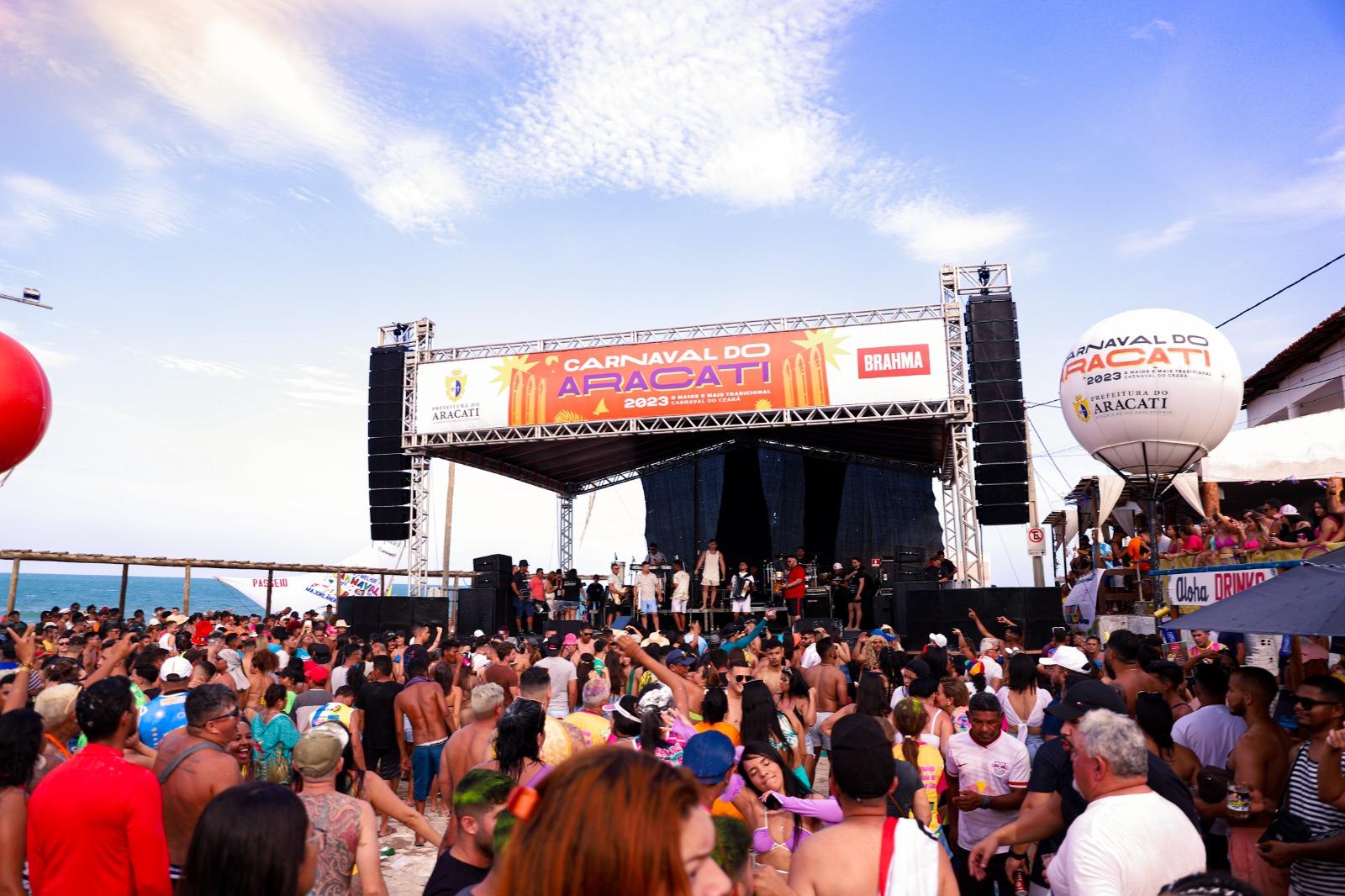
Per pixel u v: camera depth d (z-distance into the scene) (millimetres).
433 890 3113
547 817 1176
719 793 3715
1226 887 1595
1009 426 18516
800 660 11711
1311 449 11977
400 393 21844
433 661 10953
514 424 20672
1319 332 19031
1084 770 3098
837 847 2932
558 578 24281
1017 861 4387
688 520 27672
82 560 22578
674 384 20047
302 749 3646
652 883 1113
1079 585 20453
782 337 19750
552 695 9336
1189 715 5402
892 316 19516
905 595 17469
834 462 27078
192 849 2121
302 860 2154
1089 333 11891
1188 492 16516
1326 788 3811
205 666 7707
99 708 3541
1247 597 4707
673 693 5824
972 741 5145
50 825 3365
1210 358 11094
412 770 9180
